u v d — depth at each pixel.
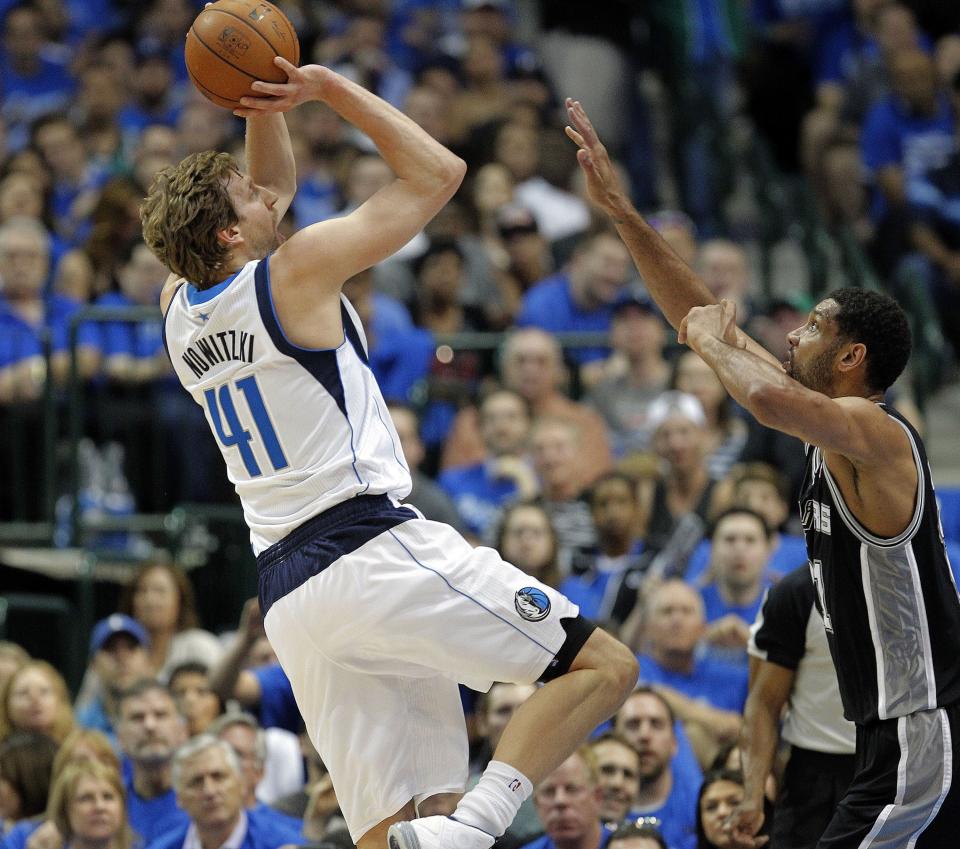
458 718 6.93
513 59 23.53
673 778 10.56
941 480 17.17
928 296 18.83
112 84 21.53
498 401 15.07
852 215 20.98
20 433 15.98
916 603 6.78
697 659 11.84
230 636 13.87
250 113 6.73
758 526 12.23
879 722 6.87
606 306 17.42
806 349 7.01
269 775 11.50
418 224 6.72
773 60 23.50
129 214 17.69
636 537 13.82
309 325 6.61
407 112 20.98
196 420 15.82
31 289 16.61
